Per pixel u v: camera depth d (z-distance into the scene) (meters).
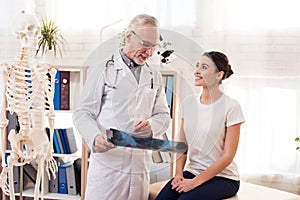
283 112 3.44
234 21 3.42
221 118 2.24
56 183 3.47
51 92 2.29
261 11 3.39
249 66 3.43
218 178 2.45
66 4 3.59
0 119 2.36
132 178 2.21
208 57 2.07
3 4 3.64
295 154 3.44
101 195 2.24
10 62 2.20
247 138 3.48
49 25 3.45
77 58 3.61
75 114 2.16
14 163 2.25
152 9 3.51
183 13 3.48
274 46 3.40
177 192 2.42
